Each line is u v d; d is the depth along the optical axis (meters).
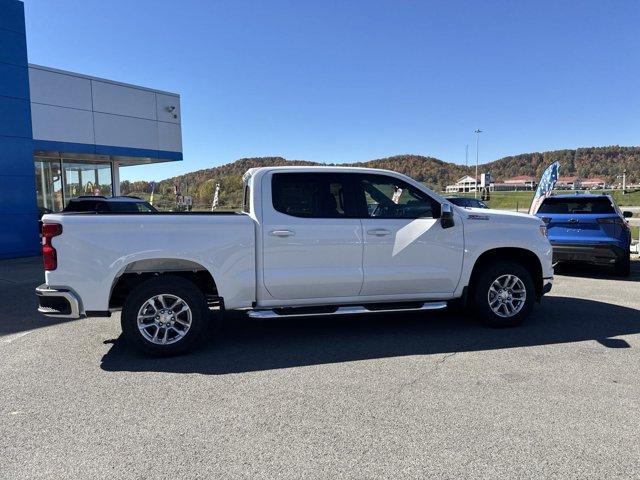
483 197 43.50
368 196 5.70
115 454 3.17
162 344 5.07
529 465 2.99
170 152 19.23
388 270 5.63
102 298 4.95
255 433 3.43
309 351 5.25
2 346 5.55
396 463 3.03
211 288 5.51
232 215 5.29
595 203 9.88
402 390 4.15
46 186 17.88
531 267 6.34
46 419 3.68
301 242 5.36
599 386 4.18
